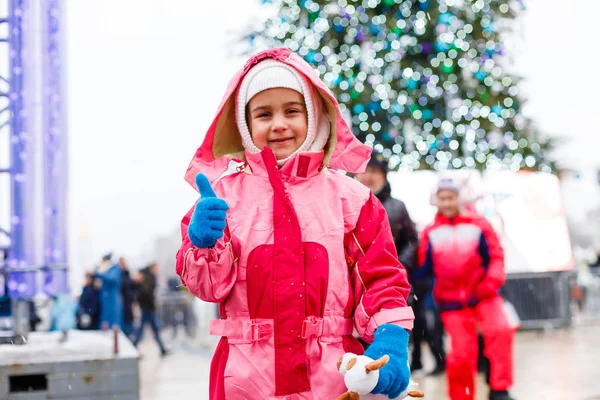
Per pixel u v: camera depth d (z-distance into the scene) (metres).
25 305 5.43
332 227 2.31
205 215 2.17
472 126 10.88
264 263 2.25
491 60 10.88
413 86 10.63
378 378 2.07
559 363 8.42
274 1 10.72
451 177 5.40
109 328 12.80
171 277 24.47
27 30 5.49
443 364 7.96
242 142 2.60
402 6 10.48
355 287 2.33
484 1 10.66
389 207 5.36
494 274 5.15
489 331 5.16
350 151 2.54
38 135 5.51
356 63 10.52
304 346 2.22
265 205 2.34
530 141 11.60
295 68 2.45
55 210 5.64
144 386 8.06
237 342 2.25
